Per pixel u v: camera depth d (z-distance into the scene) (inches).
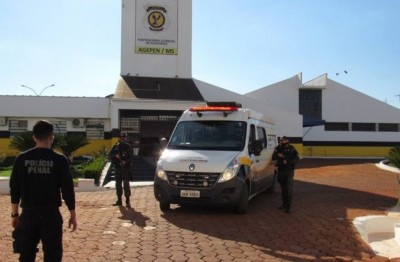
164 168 414.0
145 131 1224.2
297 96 1512.1
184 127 454.9
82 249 289.6
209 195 398.3
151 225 366.6
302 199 532.7
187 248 294.7
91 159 1054.4
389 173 901.2
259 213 427.8
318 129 1515.7
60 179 188.5
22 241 183.5
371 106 1533.0
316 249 298.5
